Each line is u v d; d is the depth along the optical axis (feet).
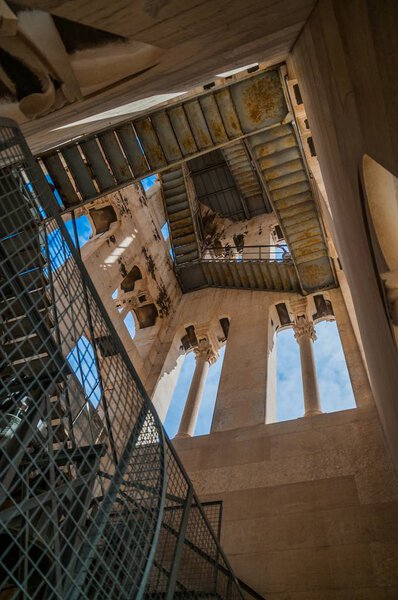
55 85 10.85
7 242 13.56
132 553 11.44
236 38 12.80
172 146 36.24
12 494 11.27
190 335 52.90
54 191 36.29
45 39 8.88
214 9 9.60
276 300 49.08
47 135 17.37
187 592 15.17
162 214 63.36
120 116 23.30
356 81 8.84
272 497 25.64
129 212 54.60
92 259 44.62
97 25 8.61
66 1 7.39
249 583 21.35
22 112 11.69
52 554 8.55
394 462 23.16
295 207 44.19
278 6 10.94
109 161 36.24
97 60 10.57
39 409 10.28
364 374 32.94
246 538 23.68
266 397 34.86
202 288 59.00
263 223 74.95
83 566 9.32
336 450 27.22
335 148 14.34
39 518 10.67
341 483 24.86
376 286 13.34
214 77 19.36
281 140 40.57
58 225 13.62
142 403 14.48
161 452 14.23
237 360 40.37
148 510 12.35
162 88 16.61
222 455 30.48
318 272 46.88
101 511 10.72
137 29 9.31
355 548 21.24
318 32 11.95
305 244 45.85
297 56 17.74
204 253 63.46
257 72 34.19
